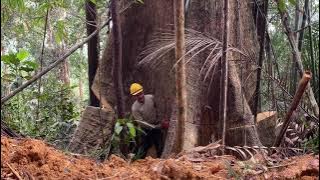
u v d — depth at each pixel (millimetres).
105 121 7035
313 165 4027
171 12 7121
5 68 9250
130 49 7449
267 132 7457
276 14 9305
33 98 9023
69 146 7012
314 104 7172
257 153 5125
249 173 4012
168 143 6207
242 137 6562
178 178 3801
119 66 5758
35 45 14094
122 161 4375
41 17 8836
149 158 4523
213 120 6633
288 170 4066
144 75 7309
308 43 8914
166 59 7004
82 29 11703
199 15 6848
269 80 7574
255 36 7801
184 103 4918
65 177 3766
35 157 3959
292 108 5918
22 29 9500
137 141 6617
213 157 4621
